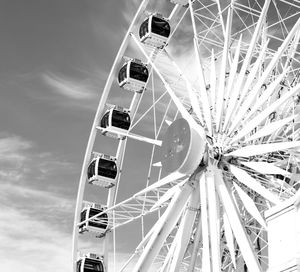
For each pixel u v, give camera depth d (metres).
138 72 42.31
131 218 37.66
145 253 33.06
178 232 33.25
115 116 41.78
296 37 38.28
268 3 35.66
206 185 33.22
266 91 34.28
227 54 35.81
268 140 35.91
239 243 31.67
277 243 21.45
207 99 35.53
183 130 33.44
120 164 42.41
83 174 41.88
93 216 40.47
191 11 38.41
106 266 41.22
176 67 38.22
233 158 34.50
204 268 31.33
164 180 34.28
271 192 33.44
